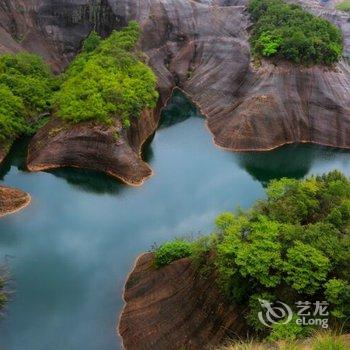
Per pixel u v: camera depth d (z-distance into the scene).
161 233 43.16
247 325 27.16
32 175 52.00
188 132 65.88
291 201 32.06
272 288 26.78
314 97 65.56
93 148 53.00
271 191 33.25
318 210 31.97
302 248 26.39
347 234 28.50
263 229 28.20
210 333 28.48
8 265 38.19
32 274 37.38
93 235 42.47
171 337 29.75
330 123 64.50
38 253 39.81
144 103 61.66
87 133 53.19
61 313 33.88
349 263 25.92
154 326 30.95
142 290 34.47
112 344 31.56
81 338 31.94
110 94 56.75
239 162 58.91
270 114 63.62
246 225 29.11
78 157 53.28
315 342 17.75
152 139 63.16
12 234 42.19
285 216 30.67
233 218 30.64
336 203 31.86
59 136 54.03
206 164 57.84
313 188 33.09
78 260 39.16
